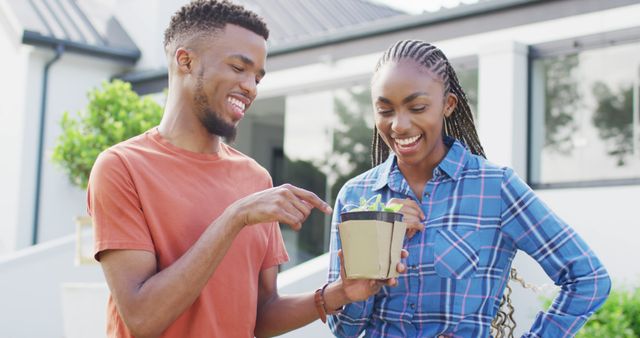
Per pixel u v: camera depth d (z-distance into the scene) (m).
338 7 11.83
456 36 7.79
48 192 10.64
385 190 2.71
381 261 2.18
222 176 2.63
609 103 6.89
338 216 2.77
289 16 11.12
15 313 7.98
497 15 7.50
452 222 2.53
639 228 6.07
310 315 2.60
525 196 2.53
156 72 10.50
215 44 2.53
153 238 2.44
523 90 7.27
